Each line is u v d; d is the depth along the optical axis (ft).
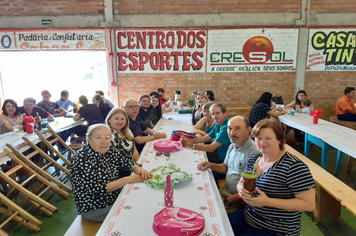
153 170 6.23
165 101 19.12
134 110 9.68
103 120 16.17
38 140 10.60
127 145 7.91
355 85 19.95
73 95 23.45
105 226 4.04
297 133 17.31
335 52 19.58
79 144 13.51
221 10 19.36
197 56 20.01
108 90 20.94
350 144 9.26
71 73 22.91
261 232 5.10
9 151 8.74
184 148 8.38
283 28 19.39
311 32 19.42
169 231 3.70
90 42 19.80
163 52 19.99
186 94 20.61
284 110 16.70
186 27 19.60
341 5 19.03
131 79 20.42
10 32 19.45
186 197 4.99
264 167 5.24
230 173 6.76
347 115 16.87
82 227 5.68
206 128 11.68
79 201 5.73
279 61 19.88
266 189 4.88
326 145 10.78
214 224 4.07
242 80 20.27
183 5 19.36
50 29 19.45
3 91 20.80
